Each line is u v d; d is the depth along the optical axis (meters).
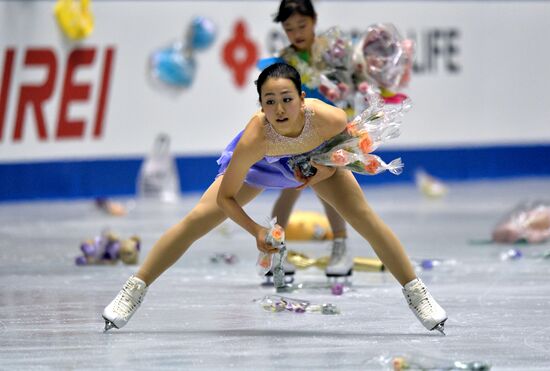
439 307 15.30
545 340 14.92
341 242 20.81
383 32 20.17
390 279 21.09
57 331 15.72
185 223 15.42
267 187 16.12
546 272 22.05
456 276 21.53
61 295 19.22
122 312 15.45
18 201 42.59
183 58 44.91
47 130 42.84
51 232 31.11
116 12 43.78
